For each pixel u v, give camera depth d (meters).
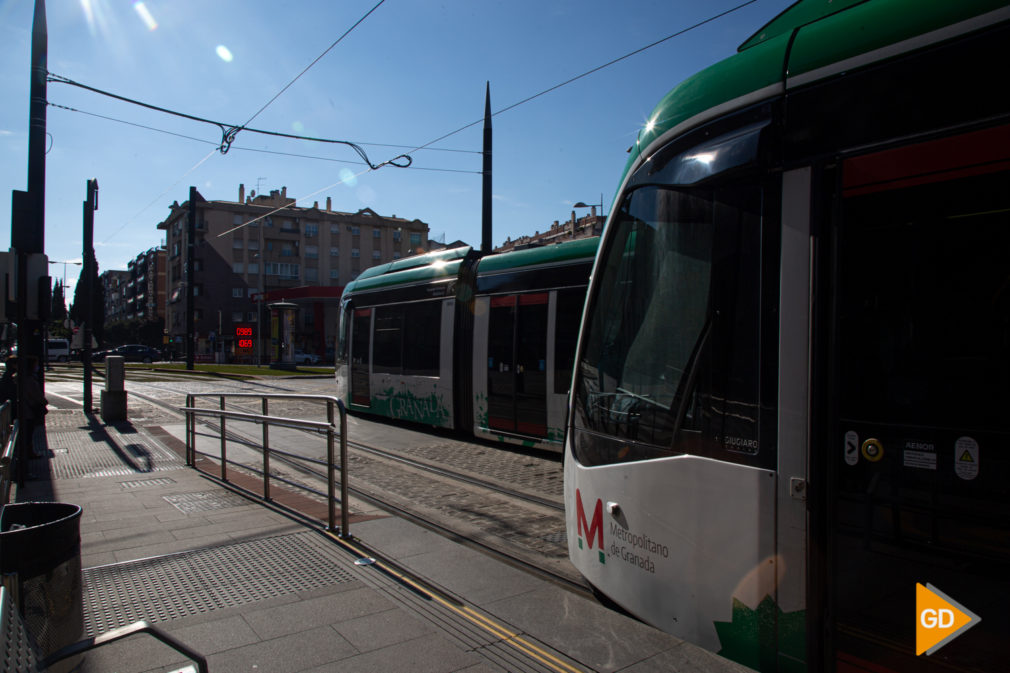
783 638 2.76
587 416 3.99
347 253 78.00
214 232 72.25
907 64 2.53
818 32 2.85
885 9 2.65
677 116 3.42
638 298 3.59
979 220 2.33
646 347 3.50
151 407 16.72
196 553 5.14
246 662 3.44
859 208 2.62
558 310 9.23
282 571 4.76
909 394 2.46
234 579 4.60
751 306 2.93
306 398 6.13
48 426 12.98
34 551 3.23
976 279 2.33
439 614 4.05
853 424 2.59
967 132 2.37
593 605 4.20
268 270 74.19
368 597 4.30
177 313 76.88
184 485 7.80
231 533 5.67
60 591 3.33
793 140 2.83
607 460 3.73
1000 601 2.23
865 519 2.55
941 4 2.48
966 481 2.32
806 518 2.70
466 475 8.31
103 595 4.32
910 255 2.48
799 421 2.73
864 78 2.64
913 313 2.46
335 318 68.38
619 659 3.50
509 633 3.80
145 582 4.55
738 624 2.92
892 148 2.54
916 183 2.48
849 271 2.63
